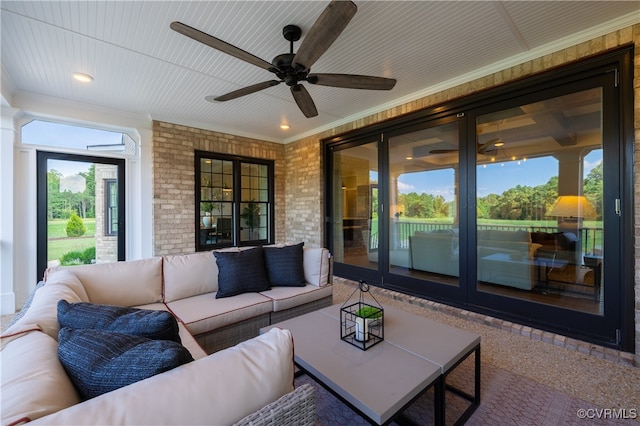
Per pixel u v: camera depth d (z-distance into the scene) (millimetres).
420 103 3514
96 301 2166
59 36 2342
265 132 5297
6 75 2971
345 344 1647
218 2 1991
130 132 4219
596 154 2477
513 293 3045
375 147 4246
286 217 5805
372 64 2854
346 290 4184
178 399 657
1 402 619
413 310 3387
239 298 2564
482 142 3133
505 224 3096
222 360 789
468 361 2238
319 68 2926
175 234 4453
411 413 1694
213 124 4758
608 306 2357
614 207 2318
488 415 1661
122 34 2330
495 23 2238
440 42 2496
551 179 2799
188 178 4594
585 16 2160
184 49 2559
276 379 815
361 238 4543
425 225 3672
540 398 1802
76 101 3691
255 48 2557
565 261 2836
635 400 1777
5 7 1989
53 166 3705
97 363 844
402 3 2016
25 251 3492
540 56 2607
